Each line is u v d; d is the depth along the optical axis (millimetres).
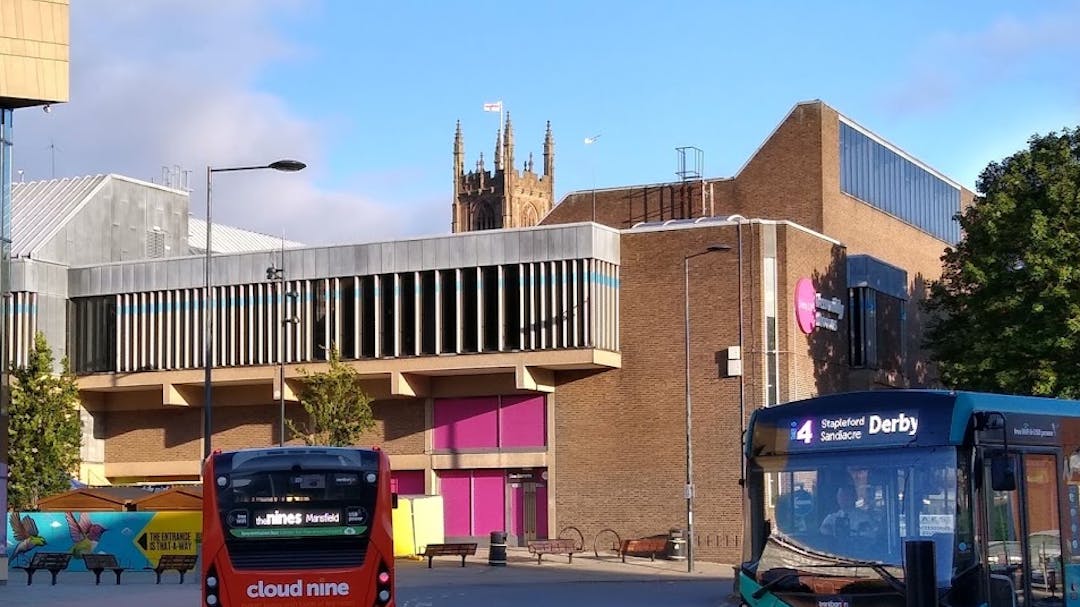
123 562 47875
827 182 71938
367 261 63250
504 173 148250
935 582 14641
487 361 60906
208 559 21531
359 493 21781
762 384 59062
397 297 62500
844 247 66312
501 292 61094
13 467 59312
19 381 60156
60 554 43281
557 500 61719
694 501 59188
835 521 16828
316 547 21562
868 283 66625
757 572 17141
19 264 67688
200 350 66062
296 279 64438
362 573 21609
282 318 64188
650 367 60812
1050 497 17938
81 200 73250
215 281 66188
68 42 41000
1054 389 55219
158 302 67188
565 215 79250
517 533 62594
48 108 41906
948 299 62125
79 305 68750
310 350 64000
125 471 68875
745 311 59656
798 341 61094
